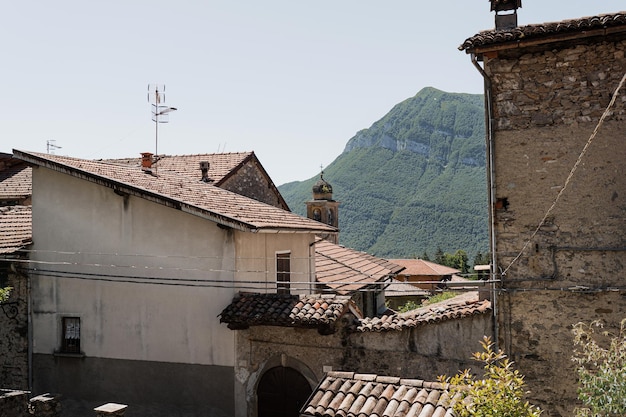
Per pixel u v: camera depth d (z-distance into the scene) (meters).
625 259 10.41
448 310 12.50
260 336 13.58
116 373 14.70
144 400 14.43
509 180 11.06
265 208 18.80
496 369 7.67
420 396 8.88
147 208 14.68
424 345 12.34
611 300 10.49
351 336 12.94
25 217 17.69
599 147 10.56
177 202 13.79
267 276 15.62
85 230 15.20
